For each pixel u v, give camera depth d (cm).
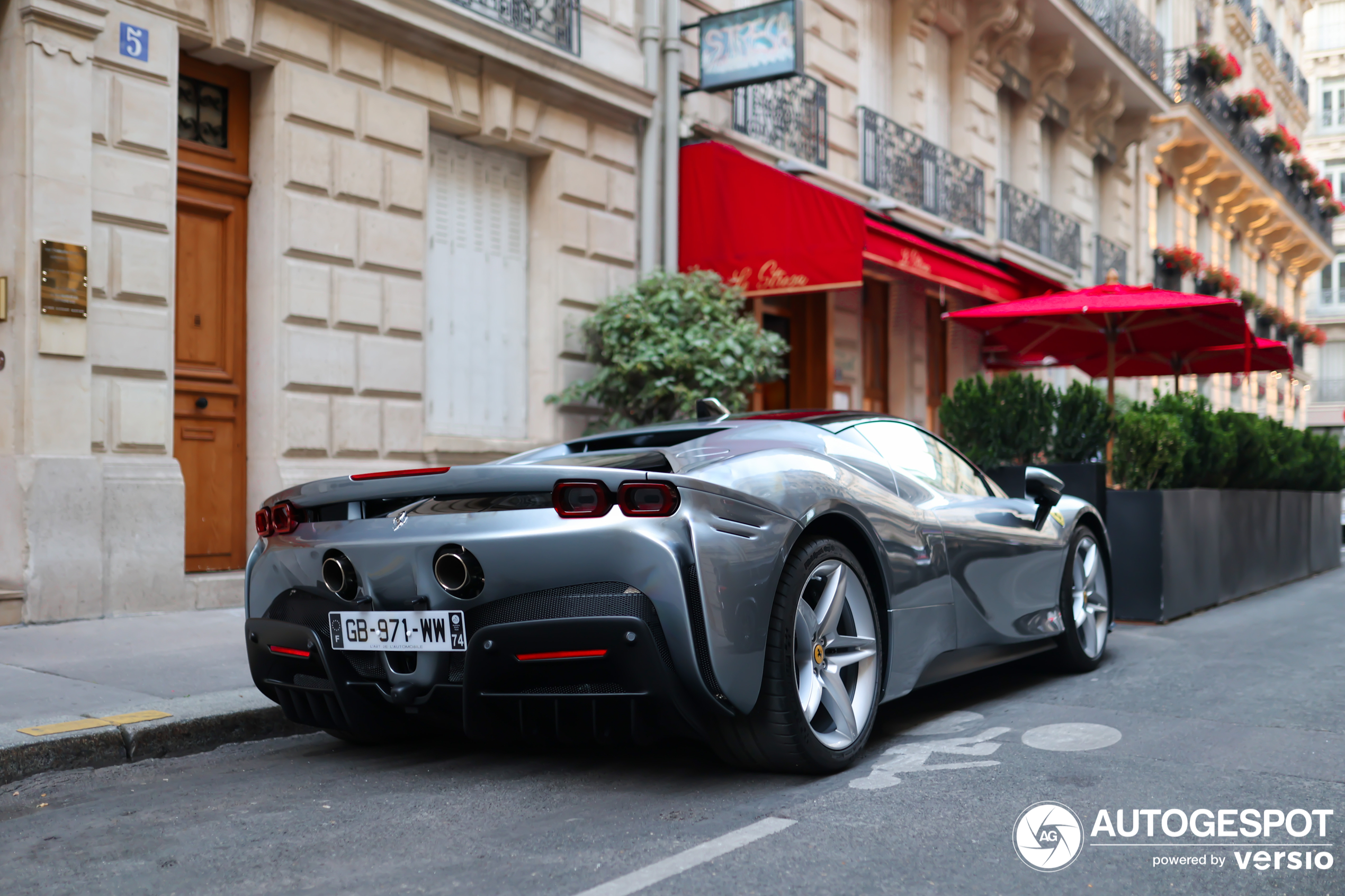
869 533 375
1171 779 337
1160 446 763
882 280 1514
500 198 950
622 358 928
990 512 470
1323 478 1199
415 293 840
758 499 333
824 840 281
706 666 309
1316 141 4312
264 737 421
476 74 892
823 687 350
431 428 884
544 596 316
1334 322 4409
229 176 742
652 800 322
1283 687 488
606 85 992
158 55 682
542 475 319
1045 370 1919
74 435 637
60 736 371
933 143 1504
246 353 757
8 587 616
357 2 781
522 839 288
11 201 623
